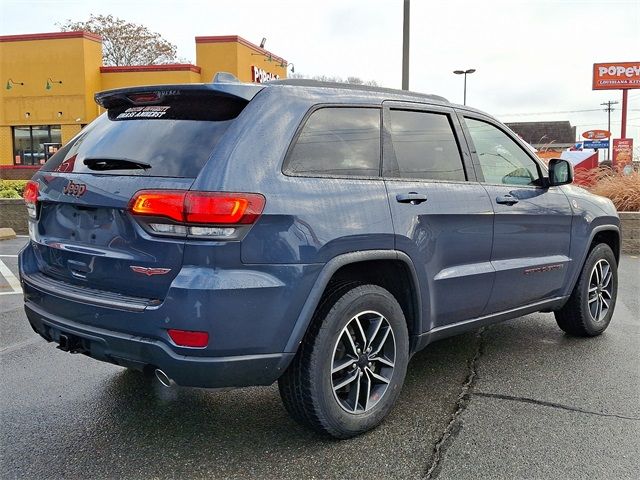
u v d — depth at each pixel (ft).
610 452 10.18
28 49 82.99
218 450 10.19
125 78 84.48
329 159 10.33
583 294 16.28
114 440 10.53
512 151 14.60
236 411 11.78
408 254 11.03
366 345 10.71
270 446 10.34
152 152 9.70
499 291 13.47
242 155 9.19
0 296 21.90
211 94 9.82
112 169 9.95
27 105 83.92
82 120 82.69
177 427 11.05
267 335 9.15
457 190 12.34
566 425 11.19
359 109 11.15
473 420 11.39
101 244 9.80
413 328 11.74
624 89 89.51
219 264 8.75
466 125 13.35
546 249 14.82
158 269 8.99
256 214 8.93
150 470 9.55
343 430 10.34
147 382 13.29
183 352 8.79
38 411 11.70
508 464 9.77
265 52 95.14
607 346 16.12
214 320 8.68
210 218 8.68
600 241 17.79
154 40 131.03
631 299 21.79
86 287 10.07
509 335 17.17
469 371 14.08
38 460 9.82
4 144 85.40
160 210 8.86
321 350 9.84
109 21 128.06
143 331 9.02
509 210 13.47
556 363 14.67
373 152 11.11
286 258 9.22
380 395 11.00
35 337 16.66
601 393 12.75
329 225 9.74
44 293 10.50
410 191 11.30
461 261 12.45
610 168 43.19
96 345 9.69
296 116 10.05
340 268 10.42
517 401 12.30
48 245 10.86
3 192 44.83
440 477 9.37
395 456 10.01
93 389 12.86
